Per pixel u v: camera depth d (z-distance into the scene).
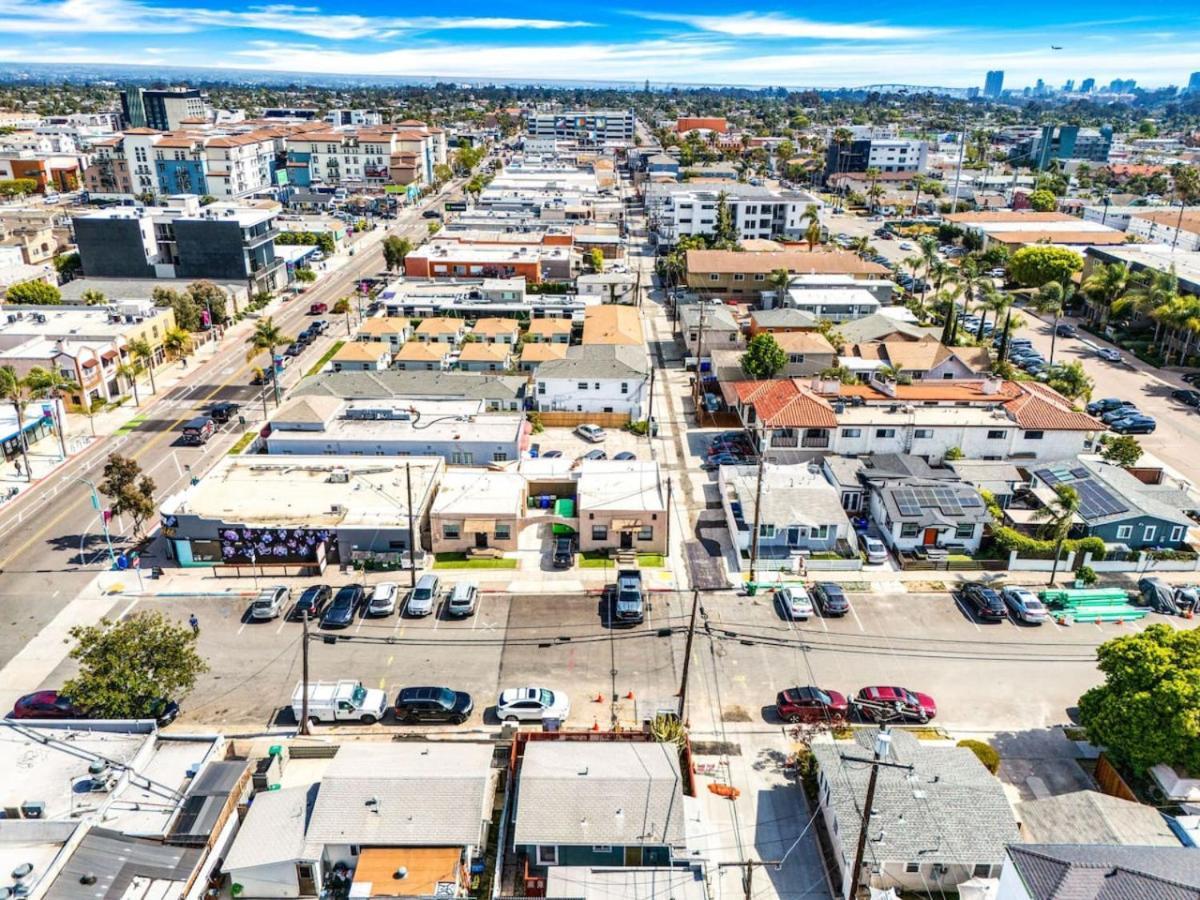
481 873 36.03
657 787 36.97
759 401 76.56
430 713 45.19
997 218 175.75
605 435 82.06
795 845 37.78
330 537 59.72
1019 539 59.50
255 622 53.53
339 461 68.50
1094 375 100.06
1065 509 58.25
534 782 37.16
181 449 77.94
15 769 38.59
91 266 127.88
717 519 66.38
